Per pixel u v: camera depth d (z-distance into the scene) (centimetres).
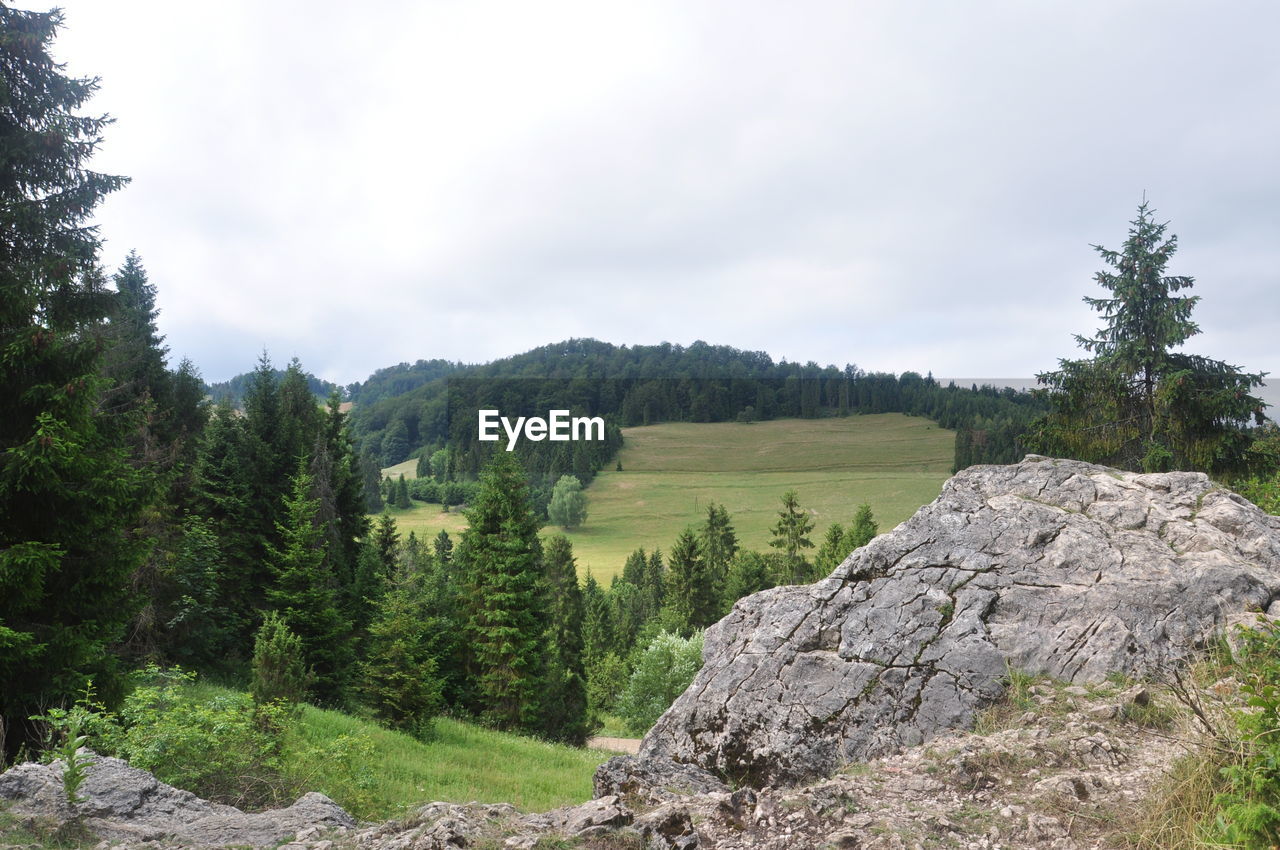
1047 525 899
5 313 1312
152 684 1744
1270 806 362
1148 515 903
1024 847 423
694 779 655
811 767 754
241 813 562
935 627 820
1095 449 2522
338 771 961
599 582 7188
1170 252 2456
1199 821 396
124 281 3972
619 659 5575
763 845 429
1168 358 2434
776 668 852
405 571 3566
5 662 1111
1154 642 733
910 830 439
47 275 1376
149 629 2262
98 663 1273
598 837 426
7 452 1214
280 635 1733
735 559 5019
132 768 581
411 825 471
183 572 2408
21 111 1558
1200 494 941
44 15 1561
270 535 3016
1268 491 1508
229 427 3161
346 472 3719
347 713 2472
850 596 895
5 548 1229
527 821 461
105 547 1321
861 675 804
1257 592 755
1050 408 2689
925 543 921
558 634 4453
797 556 4747
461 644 3117
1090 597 796
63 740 820
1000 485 1013
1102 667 725
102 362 1518
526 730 3017
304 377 3866
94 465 1271
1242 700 561
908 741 731
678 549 4988
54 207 1543
